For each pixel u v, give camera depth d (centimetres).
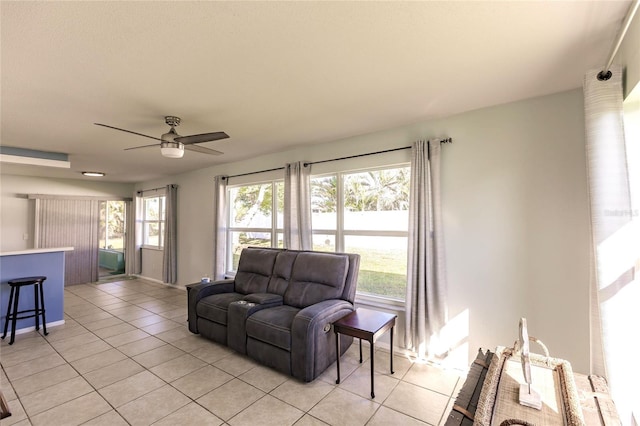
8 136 333
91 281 667
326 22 148
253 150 420
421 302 282
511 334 250
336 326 247
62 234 633
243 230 498
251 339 286
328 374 265
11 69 189
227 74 201
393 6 137
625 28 135
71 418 206
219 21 146
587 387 137
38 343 333
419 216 288
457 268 277
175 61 183
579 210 226
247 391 239
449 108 267
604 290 163
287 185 401
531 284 243
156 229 688
